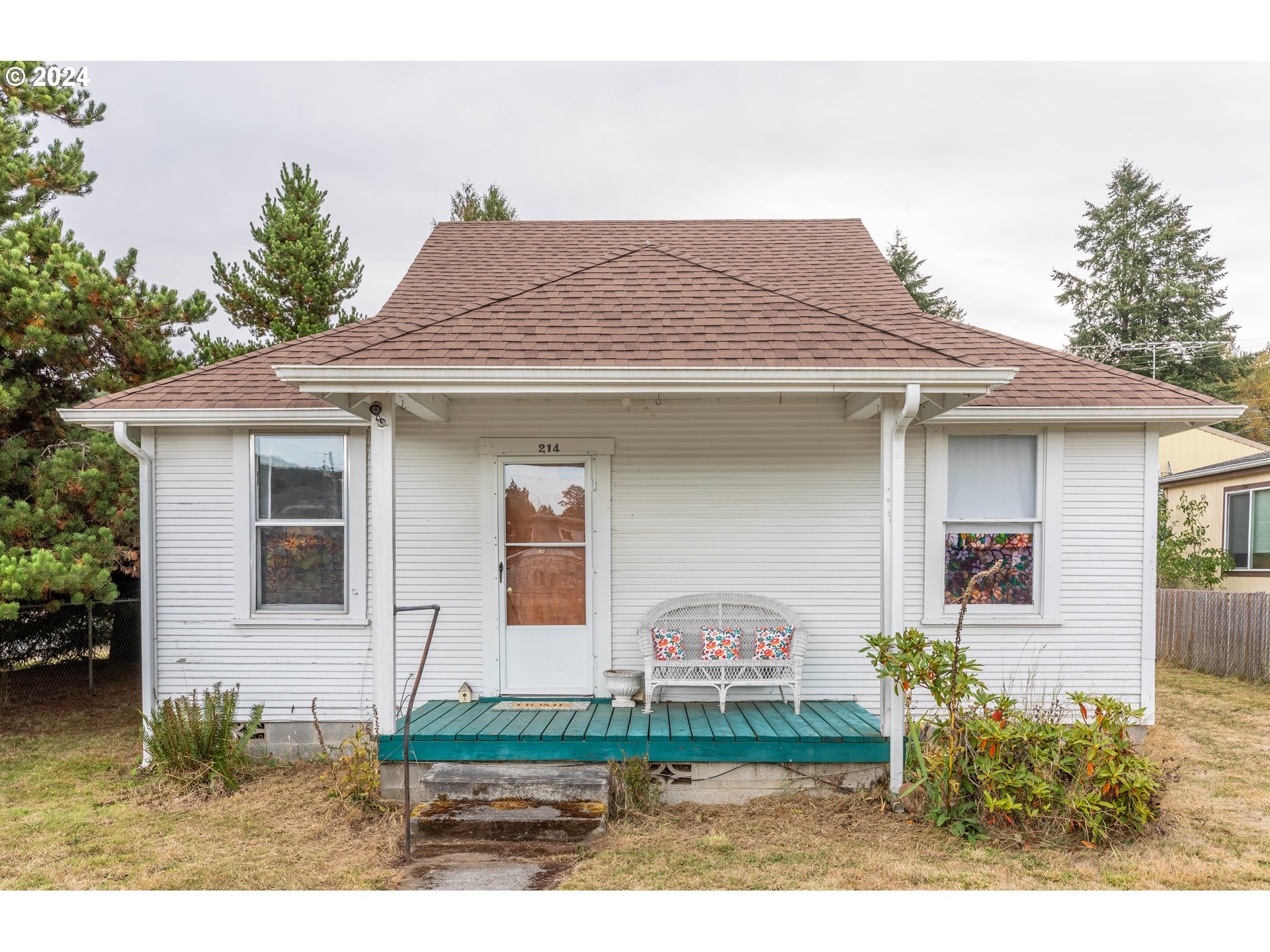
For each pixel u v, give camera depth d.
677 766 5.69
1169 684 10.32
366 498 7.07
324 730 7.05
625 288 6.49
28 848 5.05
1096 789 4.88
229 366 7.56
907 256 36.19
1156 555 7.02
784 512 7.01
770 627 6.74
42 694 10.29
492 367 5.10
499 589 6.97
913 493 7.01
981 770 5.00
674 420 7.03
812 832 5.09
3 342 8.80
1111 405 6.62
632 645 7.01
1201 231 33.50
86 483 8.58
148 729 6.94
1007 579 7.07
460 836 4.95
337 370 5.07
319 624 7.07
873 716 6.23
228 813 5.73
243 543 7.07
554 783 5.24
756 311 6.04
